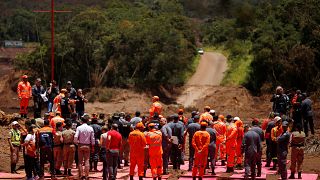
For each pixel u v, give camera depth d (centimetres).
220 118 3797
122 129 3734
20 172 3594
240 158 3759
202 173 3142
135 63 10219
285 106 4234
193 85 10706
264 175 3409
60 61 10294
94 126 3512
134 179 3316
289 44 9831
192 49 13238
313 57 9244
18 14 19175
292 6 10950
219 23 17125
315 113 6881
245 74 10725
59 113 3519
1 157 4081
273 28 10675
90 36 10381
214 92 9812
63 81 10350
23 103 4778
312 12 10206
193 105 9569
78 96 4300
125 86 10138
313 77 9250
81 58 10325
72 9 13250
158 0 17038
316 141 4456
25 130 3322
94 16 10756
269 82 9738
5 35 18738
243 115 8356
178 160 3672
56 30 12181
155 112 3656
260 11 13238
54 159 3397
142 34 10244
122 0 16712
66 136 3328
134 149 3083
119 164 3772
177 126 3556
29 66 10581
